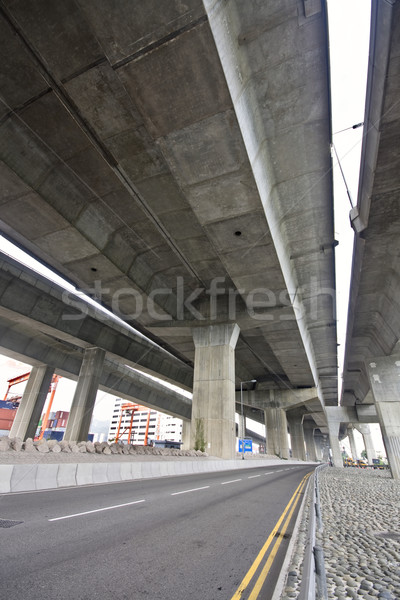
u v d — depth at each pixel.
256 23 10.84
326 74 12.16
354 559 4.84
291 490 13.15
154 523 6.09
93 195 17.00
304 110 13.40
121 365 38.78
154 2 8.45
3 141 13.46
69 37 10.41
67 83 11.68
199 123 11.38
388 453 27.58
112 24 8.99
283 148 14.95
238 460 25.94
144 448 20.27
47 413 63.16
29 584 3.25
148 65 9.84
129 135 13.20
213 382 24.86
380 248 17.28
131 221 18.81
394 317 21.59
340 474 31.30
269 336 30.16
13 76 11.91
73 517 6.13
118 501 8.06
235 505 8.59
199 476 16.73
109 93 11.78
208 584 3.52
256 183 13.74
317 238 20.58
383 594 3.54
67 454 13.98
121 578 3.55
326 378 53.66
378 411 28.98
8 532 4.93
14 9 9.99
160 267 23.48
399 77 9.86
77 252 18.83
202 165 13.00
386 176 13.01
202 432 23.73
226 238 17.31
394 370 29.64
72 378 36.94
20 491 8.80
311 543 4.04
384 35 9.28
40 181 14.90
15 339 29.06
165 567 3.96
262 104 13.31
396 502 11.47
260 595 3.28
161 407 51.75
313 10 10.36
